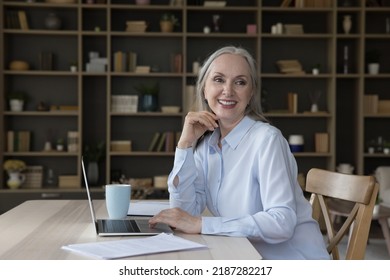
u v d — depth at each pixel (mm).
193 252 1524
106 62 6828
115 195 2068
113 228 1836
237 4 7094
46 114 6773
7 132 6828
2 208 6547
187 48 7105
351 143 7242
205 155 2180
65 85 7043
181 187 2119
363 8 6883
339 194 2090
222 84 2074
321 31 7156
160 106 7113
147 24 6914
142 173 7148
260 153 1965
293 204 1871
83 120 7031
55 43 7000
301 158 7227
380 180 6867
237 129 2080
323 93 7188
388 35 6930
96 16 7012
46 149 6887
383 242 5957
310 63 7168
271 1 7102
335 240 2078
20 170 6781
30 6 6785
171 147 6934
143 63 7070
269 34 6844
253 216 1809
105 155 6980
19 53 6961
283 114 6898
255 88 2143
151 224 1853
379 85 7254
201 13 7070
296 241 2031
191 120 2094
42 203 2492
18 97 6781
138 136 7125
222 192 2090
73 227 1891
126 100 6875
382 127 7289
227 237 1750
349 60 7188
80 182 6789
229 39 7117
